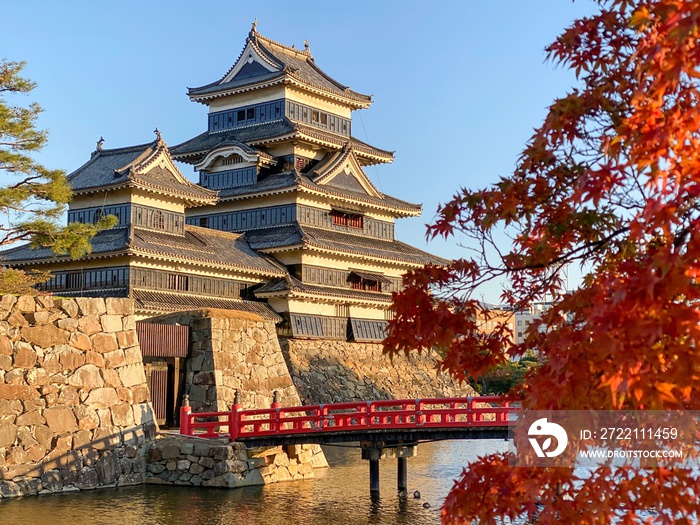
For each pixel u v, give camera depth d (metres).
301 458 37.00
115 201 58.88
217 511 27.72
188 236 62.50
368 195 75.12
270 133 72.25
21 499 28.00
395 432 31.56
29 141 36.06
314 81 77.31
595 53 9.46
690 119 7.27
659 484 8.20
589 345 7.73
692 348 7.20
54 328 30.59
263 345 43.47
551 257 9.88
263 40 77.44
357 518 27.53
